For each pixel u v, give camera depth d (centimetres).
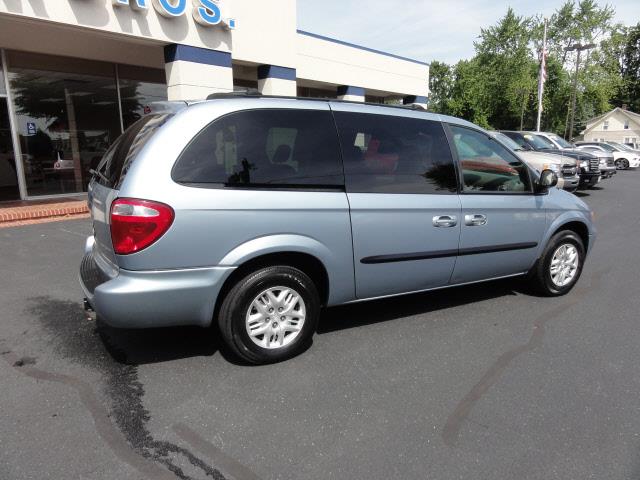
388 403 299
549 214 472
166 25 1003
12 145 1085
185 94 1055
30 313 434
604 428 276
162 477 230
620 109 6372
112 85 1241
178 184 299
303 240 335
